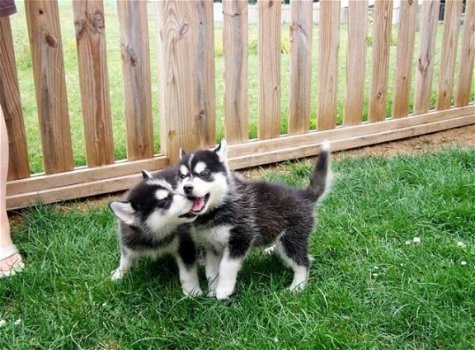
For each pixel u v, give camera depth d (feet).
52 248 4.51
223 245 4.03
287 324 3.46
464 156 6.33
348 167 6.17
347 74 6.79
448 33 7.35
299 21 6.28
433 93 9.04
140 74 5.62
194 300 3.79
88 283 4.03
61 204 5.56
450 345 3.28
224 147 4.24
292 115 6.59
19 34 11.42
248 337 3.41
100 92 5.49
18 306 3.78
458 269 3.94
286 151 6.61
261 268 4.24
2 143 4.37
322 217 4.87
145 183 4.14
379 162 6.32
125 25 5.38
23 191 5.39
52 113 5.36
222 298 3.84
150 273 4.19
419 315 3.50
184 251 4.02
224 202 3.96
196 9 5.67
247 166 6.42
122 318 3.66
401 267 4.09
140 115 5.75
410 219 4.81
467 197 5.20
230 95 6.15
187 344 3.41
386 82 7.09
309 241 4.33
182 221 3.96
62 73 5.30
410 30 7.05
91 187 5.67
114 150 6.10
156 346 3.38
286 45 12.00
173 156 6.01
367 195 5.36
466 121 7.98
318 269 4.19
